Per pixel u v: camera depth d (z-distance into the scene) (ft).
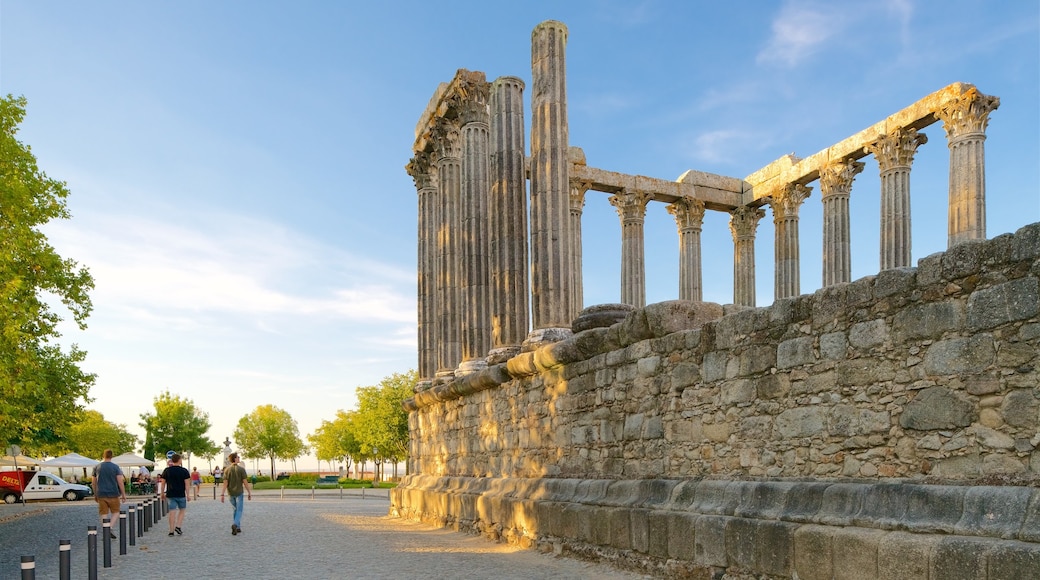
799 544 26.89
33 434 115.24
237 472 62.69
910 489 24.12
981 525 21.48
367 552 47.37
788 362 30.12
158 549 52.08
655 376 37.88
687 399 35.63
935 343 24.45
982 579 20.66
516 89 61.62
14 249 64.13
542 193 53.26
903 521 23.70
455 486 62.64
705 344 34.71
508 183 60.29
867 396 26.68
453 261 73.05
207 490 186.91
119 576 39.58
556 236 52.80
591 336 42.55
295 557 45.62
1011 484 21.76
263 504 116.47
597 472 42.37
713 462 33.76
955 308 23.91
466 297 66.03
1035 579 19.48
